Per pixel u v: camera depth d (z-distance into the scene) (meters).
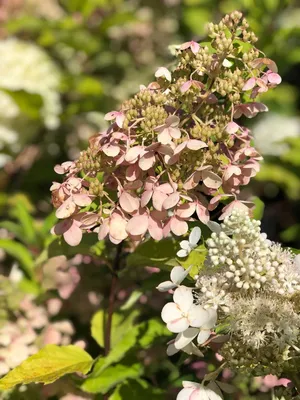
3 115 1.13
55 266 0.72
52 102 1.15
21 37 1.32
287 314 0.42
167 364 0.66
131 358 0.61
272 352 0.44
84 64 1.32
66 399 0.60
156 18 1.42
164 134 0.46
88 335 0.70
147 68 1.34
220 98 0.55
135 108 0.48
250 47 0.53
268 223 1.39
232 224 0.44
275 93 1.30
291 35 1.05
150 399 0.59
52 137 1.22
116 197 0.52
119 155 0.48
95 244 0.58
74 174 0.49
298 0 1.26
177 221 0.46
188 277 0.51
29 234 0.79
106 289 0.71
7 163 1.18
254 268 0.43
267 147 1.29
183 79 0.49
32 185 1.18
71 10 1.26
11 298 0.69
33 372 0.53
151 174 0.48
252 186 1.35
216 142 0.51
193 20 1.37
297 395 0.49
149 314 0.68
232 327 0.43
